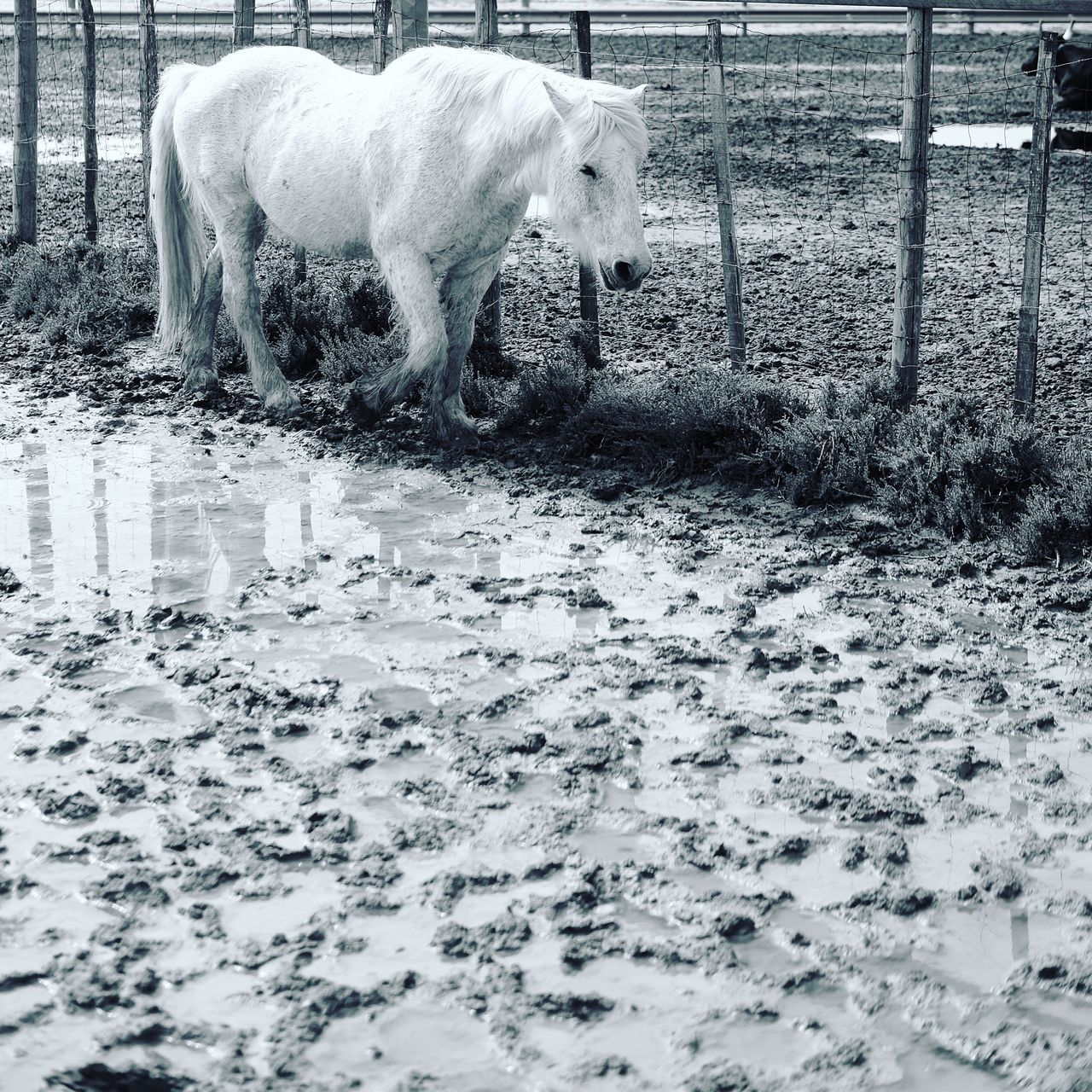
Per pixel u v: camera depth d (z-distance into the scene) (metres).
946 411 6.45
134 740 3.93
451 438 6.79
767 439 6.43
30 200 10.28
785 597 5.08
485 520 5.80
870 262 10.80
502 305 9.48
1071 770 3.84
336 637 4.64
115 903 3.19
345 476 6.33
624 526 5.77
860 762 3.88
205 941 3.06
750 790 3.72
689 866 3.37
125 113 16.52
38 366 7.98
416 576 5.15
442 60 6.19
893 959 3.04
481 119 6.04
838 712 4.17
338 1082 2.66
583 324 8.02
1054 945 3.08
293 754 3.88
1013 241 11.59
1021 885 3.30
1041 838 3.50
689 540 5.62
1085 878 3.34
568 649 4.57
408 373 6.48
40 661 4.41
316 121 6.57
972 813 3.61
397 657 4.51
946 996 2.92
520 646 4.59
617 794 3.70
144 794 3.64
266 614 4.82
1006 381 7.74
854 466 6.13
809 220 12.45
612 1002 2.88
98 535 5.52
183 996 2.89
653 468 6.44
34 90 10.13
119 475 6.25
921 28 6.54
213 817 3.54
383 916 3.16
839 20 25.98
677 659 4.50
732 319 7.70
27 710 4.09
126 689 4.24
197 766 3.79
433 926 3.13
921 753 3.93
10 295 9.22
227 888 3.26
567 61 19.70
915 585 5.21
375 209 6.38
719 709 4.18
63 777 3.72
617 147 5.75
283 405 7.14
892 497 5.96
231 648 4.55
